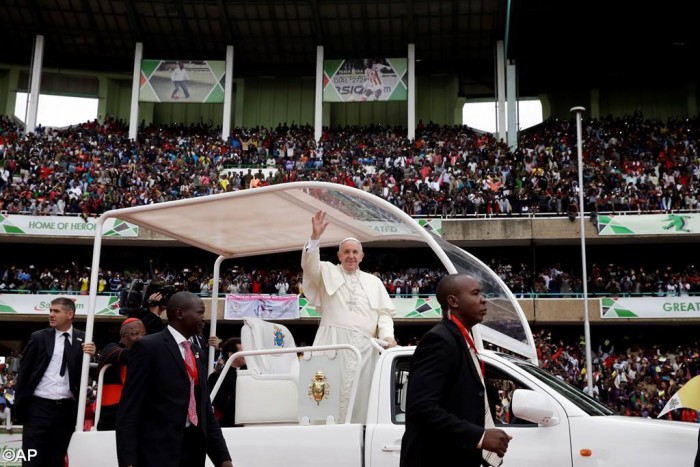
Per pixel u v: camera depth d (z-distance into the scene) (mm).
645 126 39000
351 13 38281
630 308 28594
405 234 7086
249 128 44562
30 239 31906
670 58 39656
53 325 7664
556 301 29125
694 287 28984
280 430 5910
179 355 5031
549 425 5340
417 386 3701
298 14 38531
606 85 43156
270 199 6566
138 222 7289
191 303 5129
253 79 46000
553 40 37344
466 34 40031
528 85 43250
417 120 44875
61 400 7496
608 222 29953
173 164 37250
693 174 33406
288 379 6863
